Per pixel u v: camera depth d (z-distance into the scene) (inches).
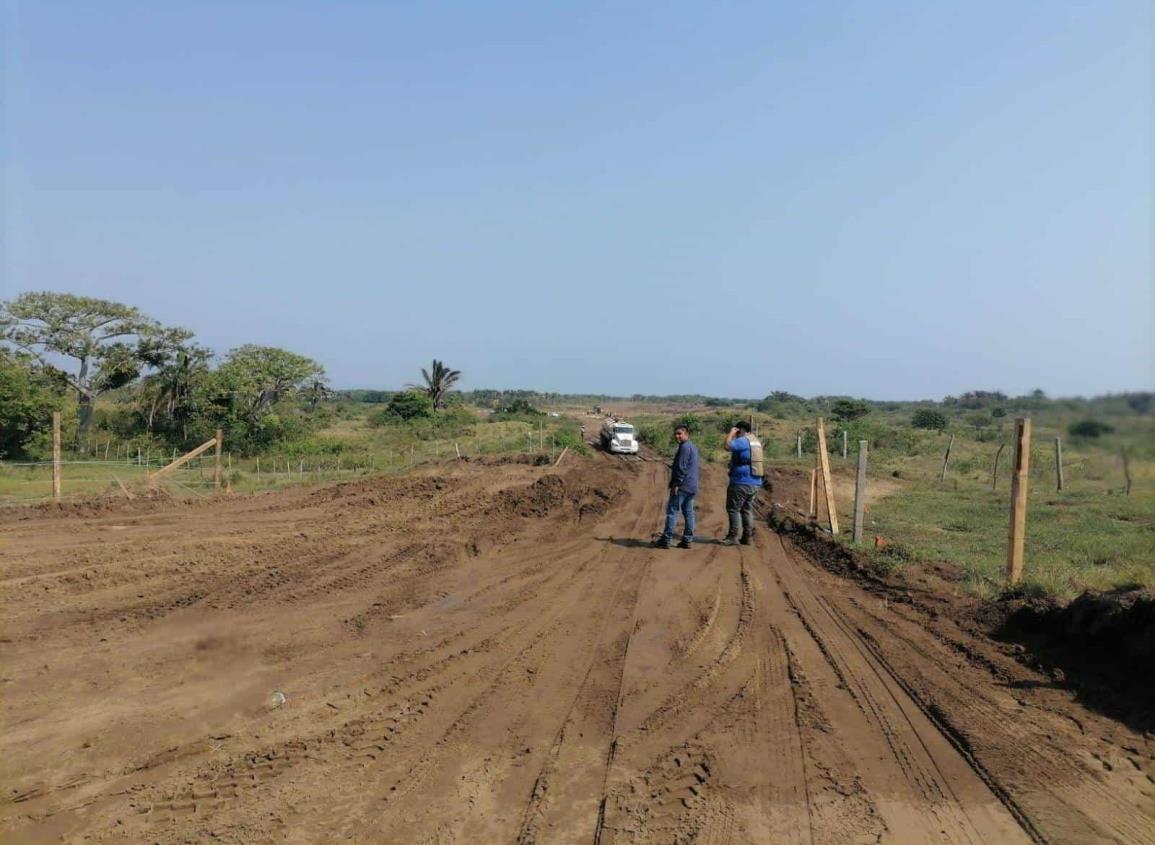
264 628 346.0
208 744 230.8
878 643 335.6
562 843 182.4
